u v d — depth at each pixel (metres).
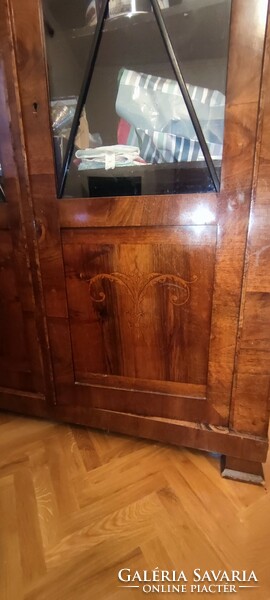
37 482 0.87
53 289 0.86
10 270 0.89
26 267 0.86
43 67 0.68
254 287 0.71
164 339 0.83
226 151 0.64
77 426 1.08
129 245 0.76
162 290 0.78
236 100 0.60
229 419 0.83
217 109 0.67
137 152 0.75
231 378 0.79
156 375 0.87
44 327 0.91
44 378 0.98
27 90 0.70
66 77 0.73
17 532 0.74
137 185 0.74
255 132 0.61
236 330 0.75
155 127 0.74
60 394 0.98
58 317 0.89
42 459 0.95
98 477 0.88
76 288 0.85
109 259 0.79
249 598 0.61
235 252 0.69
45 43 0.67
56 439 1.03
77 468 0.91
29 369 1.00
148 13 0.66
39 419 1.12
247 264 0.69
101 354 0.90
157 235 0.73
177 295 0.77
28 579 0.65
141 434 0.94
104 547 0.70
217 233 0.69
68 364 0.94
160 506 0.79
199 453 0.96
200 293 0.76
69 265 0.83
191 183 0.71
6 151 0.75
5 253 0.87
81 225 0.78
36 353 0.96
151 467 0.91
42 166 0.75
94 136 0.81
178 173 0.71
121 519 0.76
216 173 0.68
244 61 0.58
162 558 0.68
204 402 0.84
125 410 0.93
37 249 0.83
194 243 0.72
